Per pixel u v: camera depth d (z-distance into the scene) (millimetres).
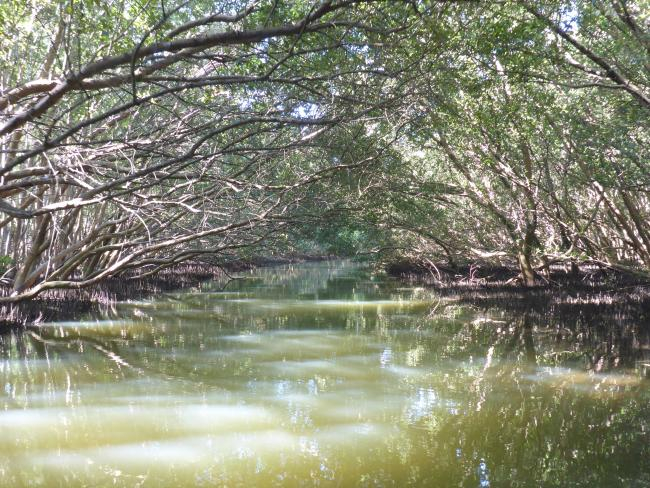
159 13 9312
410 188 17781
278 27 6770
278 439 6500
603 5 10164
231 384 8703
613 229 20016
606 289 19484
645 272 16422
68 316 15297
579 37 12023
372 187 16125
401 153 16859
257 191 15148
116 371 9469
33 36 10469
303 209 16641
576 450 6230
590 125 12797
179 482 5410
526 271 20656
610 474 5648
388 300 19234
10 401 7848
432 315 15812
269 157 12039
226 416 7234
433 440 6504
